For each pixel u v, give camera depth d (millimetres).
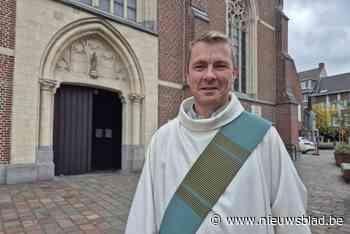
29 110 8117
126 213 4926
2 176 7547
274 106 19531
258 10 18672
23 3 8094
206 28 13234
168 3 12336
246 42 18344
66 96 9656
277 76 19781
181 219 1220
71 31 9047
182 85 12680
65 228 4109
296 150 18562
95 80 9898
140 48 10969
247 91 18109
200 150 1280
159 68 11797
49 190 6816
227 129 1286
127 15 11383
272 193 1226
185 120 1355
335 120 45344
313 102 54281
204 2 13602
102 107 11492
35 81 8266
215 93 1336
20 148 7898
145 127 11008
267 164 1234
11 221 4406
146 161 1458
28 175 7977
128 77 10836
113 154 11602
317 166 13625
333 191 7422
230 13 17141
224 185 1195
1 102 7625
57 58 8844
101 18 9734
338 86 52219
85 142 10086
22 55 8023
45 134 8445
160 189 1354
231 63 1376
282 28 19922
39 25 8367
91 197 6133
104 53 10203
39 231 3971
